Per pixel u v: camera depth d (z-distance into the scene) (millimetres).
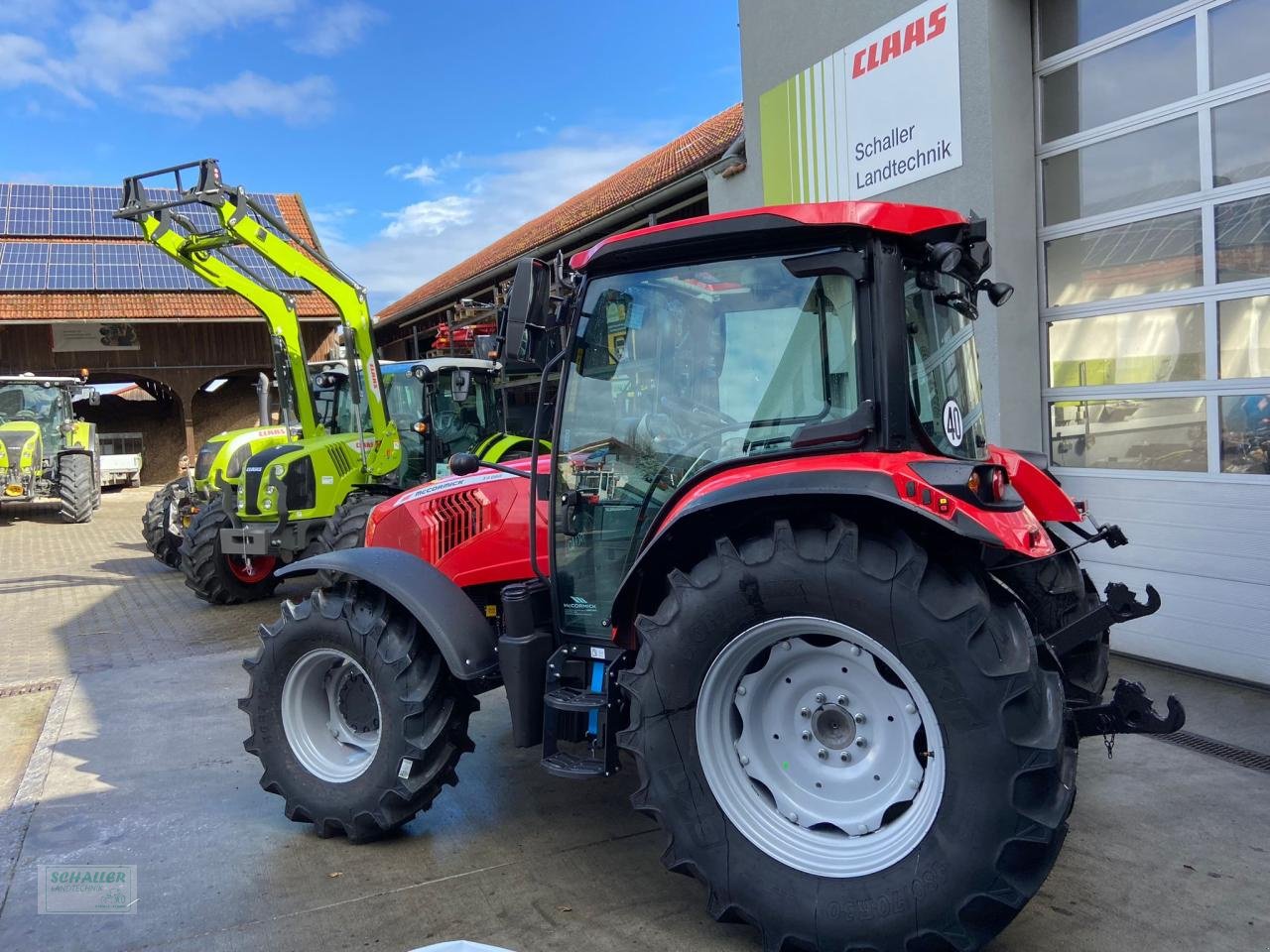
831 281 2654
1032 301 5609
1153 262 5035
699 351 2883
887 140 6117
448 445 8539
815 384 2693
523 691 3188
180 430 23484
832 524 2469
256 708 3553
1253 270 4590
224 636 7062
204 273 8211
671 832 2602
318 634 3434
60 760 4414
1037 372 5641
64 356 20516
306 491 7809
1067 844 3158
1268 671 4586
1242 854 3059
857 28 6270
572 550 3186
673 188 8812
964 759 2244
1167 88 4906
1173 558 4977
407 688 3277
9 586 9523
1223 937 2592
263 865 3279
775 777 2631
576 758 3051
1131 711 2646
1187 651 4914
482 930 2795
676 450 2953
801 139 6910
